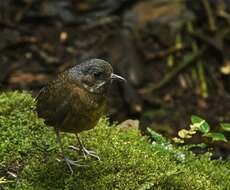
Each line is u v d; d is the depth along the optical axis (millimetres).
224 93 14312
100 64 6793
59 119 6855
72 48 15125
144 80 14242
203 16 15641
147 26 15281
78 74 6766
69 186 6770
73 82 6758
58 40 15453
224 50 15047
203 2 15648
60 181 6887
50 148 7535
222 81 14625
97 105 6809
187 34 15211
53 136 7855
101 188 6754
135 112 13273
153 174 6984
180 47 14883
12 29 15617
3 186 6820
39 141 7688
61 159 7336
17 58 14797
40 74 14320
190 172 7301
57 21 16016
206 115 13469
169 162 7395
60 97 6773
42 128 7988
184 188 6910
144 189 6707
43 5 16312
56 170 7086
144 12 15602
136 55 14633
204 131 7387
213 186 7113
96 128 8125
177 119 13211
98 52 14727
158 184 6887
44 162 7305
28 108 8406
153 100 13688
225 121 13211
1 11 16156
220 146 11414
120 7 16031
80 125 6875
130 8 15922
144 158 7387
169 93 14172
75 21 15953
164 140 7926
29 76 14203
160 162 7301
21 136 7754
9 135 7742
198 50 14938
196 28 15469
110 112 13164
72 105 6719
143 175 6984
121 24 15500
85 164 7203
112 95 13664
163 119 13188
